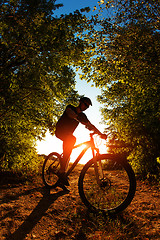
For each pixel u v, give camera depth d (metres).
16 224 2.73
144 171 6.59
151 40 5.28
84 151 3.68
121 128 7.29
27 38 5.01
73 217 3.07
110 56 5.94
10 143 5.62
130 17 5.56
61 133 3.90
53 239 2.47
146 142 6.64
